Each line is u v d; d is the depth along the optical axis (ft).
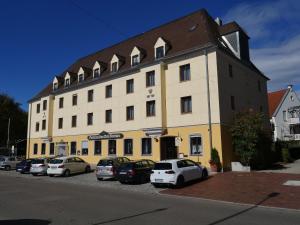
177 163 62.08
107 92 114.93
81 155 122.01
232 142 84.23
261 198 46.03
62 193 53.67
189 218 32.89
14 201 44.47
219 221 31.37
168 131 92.17
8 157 126.41
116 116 108.99
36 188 61.52
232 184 59.47
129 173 68.13
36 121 153.38
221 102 83.76
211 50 86.02
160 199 47.44
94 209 38.22
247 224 29.96
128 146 103.86
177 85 91.91
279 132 150.10
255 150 79.87
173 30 108.88
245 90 99.76
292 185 54.54
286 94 159.43
